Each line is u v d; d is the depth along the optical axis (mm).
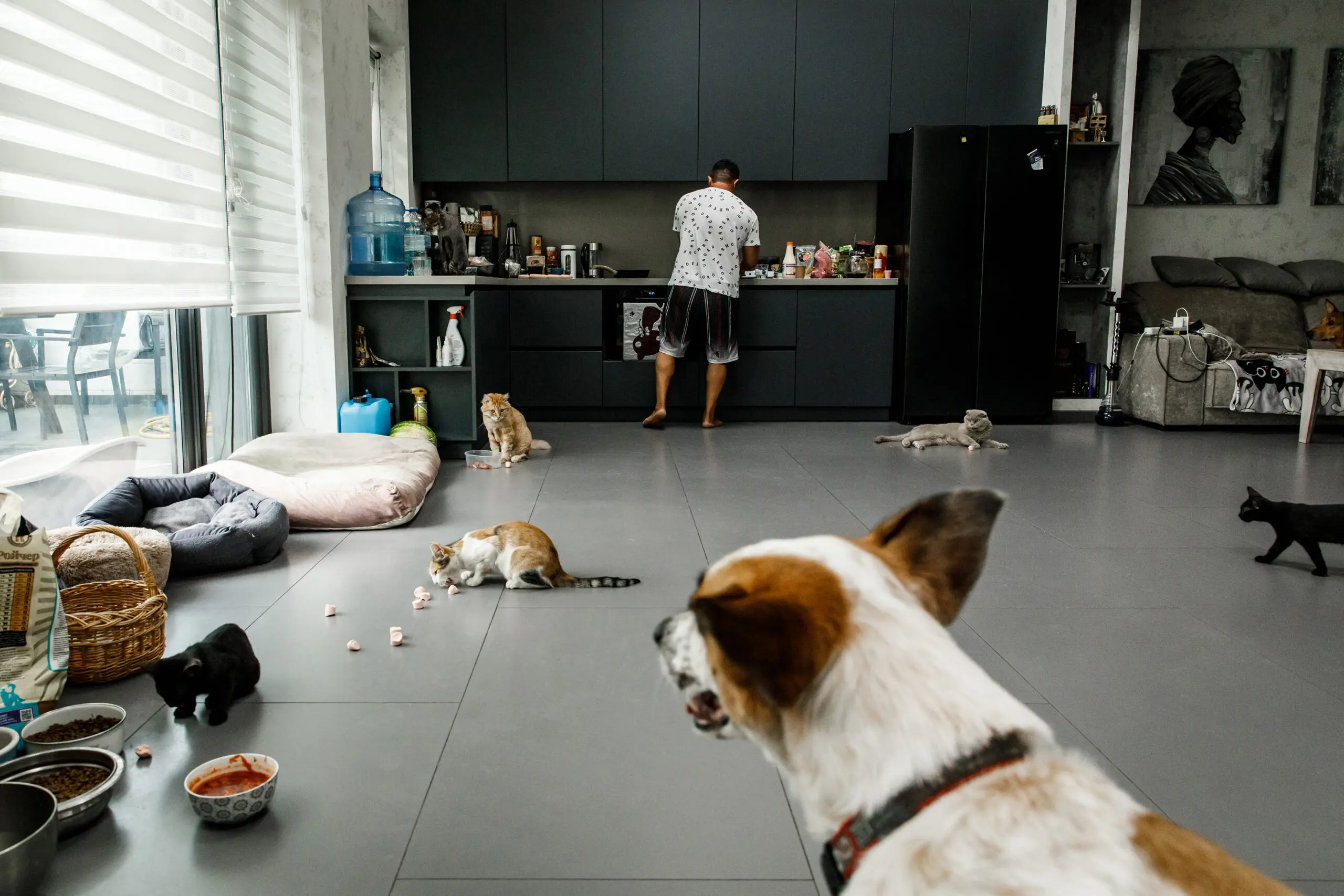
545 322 6031
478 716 1886
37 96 2303
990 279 5980
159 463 3414
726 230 5594
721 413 6242
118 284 2727
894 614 667
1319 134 6863
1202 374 5867
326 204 4324
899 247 6133
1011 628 2416
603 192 6574
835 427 5973
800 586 672
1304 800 1595
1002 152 5879
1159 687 2057
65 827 1430
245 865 1387
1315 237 6977
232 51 3551
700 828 1493
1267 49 6762
